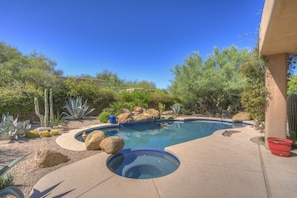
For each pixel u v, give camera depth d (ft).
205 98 49.03
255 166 10.89
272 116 14.82
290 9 7.53
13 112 24.98
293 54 15.12
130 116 33.09
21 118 26.45
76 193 7.77
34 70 32.32
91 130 25.72
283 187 8.31
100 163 11.35
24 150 14.17
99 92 39.68
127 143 22.04
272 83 14.90
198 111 49.75
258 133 21.56
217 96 47.09
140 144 21.63
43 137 18.86
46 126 24.14
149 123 35.91
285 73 14.49
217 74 41.60
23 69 33.58
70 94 34.47
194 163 11.42
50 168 10.57
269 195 7.63
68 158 12.39
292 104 17.43
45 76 32.45
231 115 44.19
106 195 7.63
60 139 18.12
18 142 16.53
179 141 23.24
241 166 10.91
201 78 43.06
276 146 12.92
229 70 41.93
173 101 52.75
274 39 11.27
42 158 10.75
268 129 14.90
